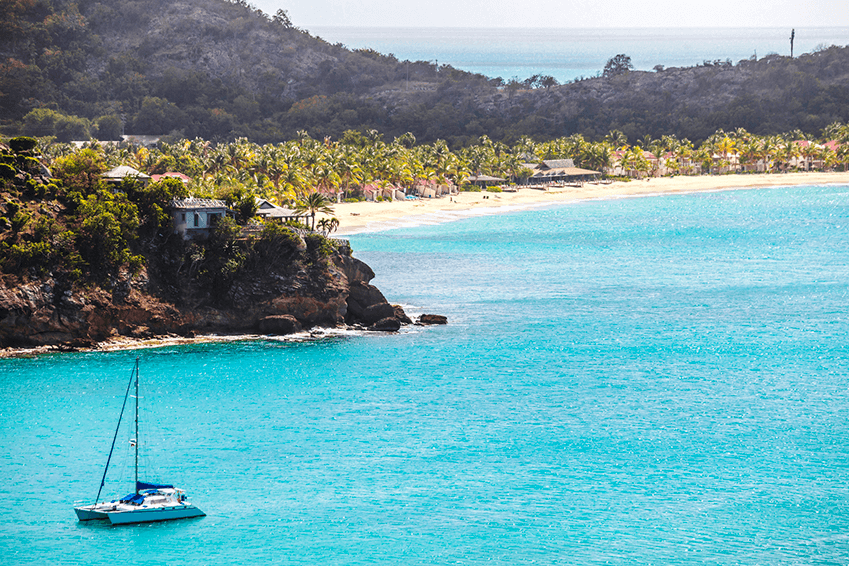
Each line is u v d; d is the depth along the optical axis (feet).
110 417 276.41
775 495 226.79
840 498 224.74
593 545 202.49
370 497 227.61
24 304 331.57
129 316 350.02
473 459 251.19
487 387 313.12
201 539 205.98
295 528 211.20
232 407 288.92
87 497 224.53
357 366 334.65
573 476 239.91
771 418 282.77
